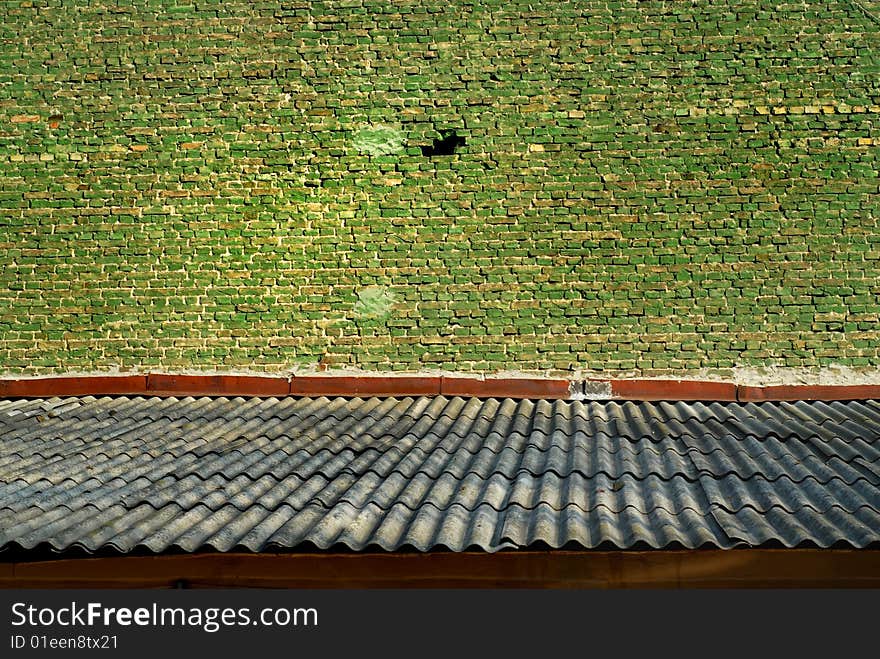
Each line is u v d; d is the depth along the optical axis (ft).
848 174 23.82
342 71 24.86
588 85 24.40
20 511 16.57
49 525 15.79
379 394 23.68
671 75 24.31
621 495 16.56
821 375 23.31
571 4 24.66
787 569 14.29
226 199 24.72
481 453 19.16
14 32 25.52
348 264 24.41
